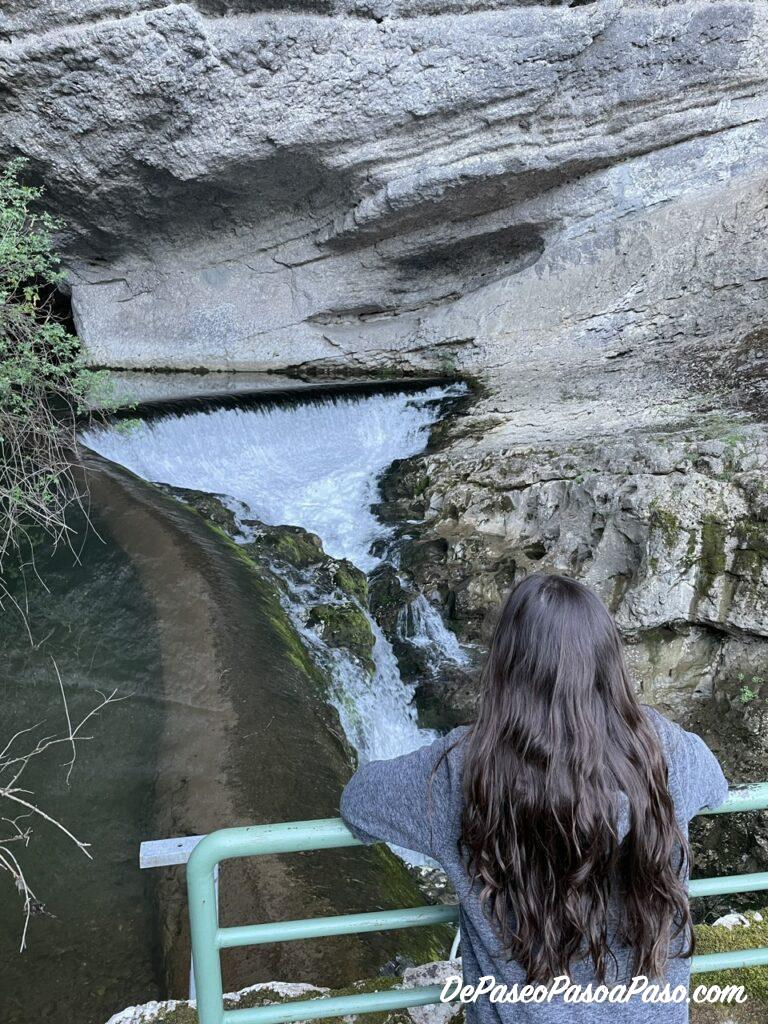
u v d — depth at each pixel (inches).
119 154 435.5
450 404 476.1
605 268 495.2
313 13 396.5
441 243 510.9
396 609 335.3
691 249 470.9
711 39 440.8
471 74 427.5
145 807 187.6
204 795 188.2
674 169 478.9
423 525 376.5
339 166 458.0
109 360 544.1
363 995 68.5
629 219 491.2
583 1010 52.1
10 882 172.7
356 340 553.6
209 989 64.4
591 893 49.3
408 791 55.4
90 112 409.4
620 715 51.9
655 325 474.0
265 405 451.8
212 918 62.4
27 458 275.1
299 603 314.3
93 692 227.9
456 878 53.7
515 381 484.1
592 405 418.6
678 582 288.8
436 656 323.0
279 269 539.5
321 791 196.1
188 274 541.3
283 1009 66.8
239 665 237.1
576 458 347.3
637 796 49.7
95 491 339.3
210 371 549.3
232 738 207.5
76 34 374.9
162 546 298.8
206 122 422.0
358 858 183.8
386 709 304.7
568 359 490.0
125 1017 92.4
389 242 514.6
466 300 536.4
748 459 295.7
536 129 458.3
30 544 297.6
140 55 385.1
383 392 484.7
